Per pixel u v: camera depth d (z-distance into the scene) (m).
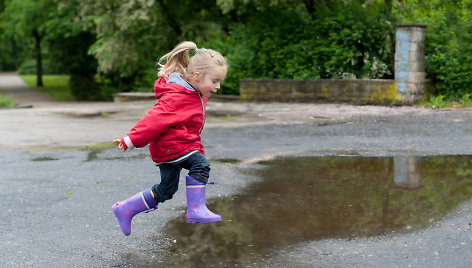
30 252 3.32
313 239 3.36
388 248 3.15
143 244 3.39
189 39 18.70
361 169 5.51
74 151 7.32
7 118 12.12
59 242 3.50
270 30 14.73
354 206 4.10
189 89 3.15
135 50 20.36
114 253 3.25
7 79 55.31
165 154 3.19
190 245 3.33
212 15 18.61
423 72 11.77
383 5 13.06
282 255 3.10
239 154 6.65
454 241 3.23
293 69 13.73
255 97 14.26
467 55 11.46
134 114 12.53
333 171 5.46
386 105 11.85
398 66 11.62
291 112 11.41
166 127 3.09
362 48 13.15
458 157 5.94
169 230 3.65
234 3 15.51
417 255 3.02
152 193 3.31
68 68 29.50
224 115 11.34
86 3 19.94
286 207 4.14
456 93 11.73
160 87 3.24
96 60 29.28
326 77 13.62
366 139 7.46
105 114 12.76
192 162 3.27
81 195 4.79
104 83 30.06
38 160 6.68
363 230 3.51
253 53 15.05
